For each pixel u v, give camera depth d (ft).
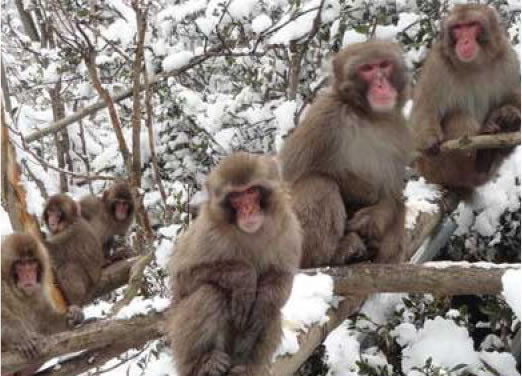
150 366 15.42
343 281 14.01
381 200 14.53
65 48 17.89
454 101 15.75
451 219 16.46
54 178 21.95
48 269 14.20
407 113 17.06
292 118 17.08
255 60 18.48
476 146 15.29
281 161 14.55
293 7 17.56
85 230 16.92
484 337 16.83
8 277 13.78
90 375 15.17
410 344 15.03
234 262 12.80
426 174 16.37
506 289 13.57
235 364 12.81
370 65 14.25
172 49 18.44
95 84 15.98
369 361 14.99
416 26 17.42
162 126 18.12
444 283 13.80
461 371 14.58
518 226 16.78
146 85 16.51
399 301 15.75
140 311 13.32
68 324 14.02
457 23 15.46
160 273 15.81
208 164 18.15
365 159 14.39
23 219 15.58
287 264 12.96
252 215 12.66
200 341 12.67
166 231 16.11
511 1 17.39
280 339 12.98
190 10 18.25
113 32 18.43
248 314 12.80
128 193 18.38
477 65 15.53
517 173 16.92
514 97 15.78
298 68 17.58
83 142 21.26
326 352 15.11
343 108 14.37
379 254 14.38
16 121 18.84
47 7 17.92
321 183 14.29
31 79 20.59
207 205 12.87
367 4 17.26
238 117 18.22
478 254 16.97
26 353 13.11
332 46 17.25
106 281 17.08
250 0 17.56
